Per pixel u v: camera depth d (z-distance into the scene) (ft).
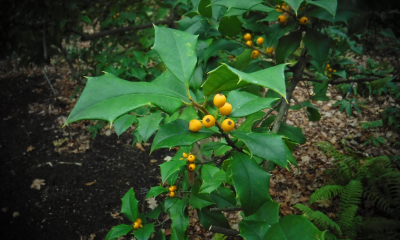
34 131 20.98
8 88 26.17
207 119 2.81
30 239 13.67
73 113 2.21
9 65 28.40
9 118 22.33
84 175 17.40
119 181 17.04
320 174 16.01
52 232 14.03
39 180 16.90
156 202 15.52
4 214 14.89
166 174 4.79
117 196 16.07
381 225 11.18
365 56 20.90
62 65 29.58
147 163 18.45
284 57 5.41
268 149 2.98
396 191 12.35
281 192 15.39
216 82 2.60
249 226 3.72
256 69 6.48
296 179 16.06
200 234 13.39
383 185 12.90
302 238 3.22
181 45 3.00
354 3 5.39
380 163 13.58
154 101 2.48
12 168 17.81
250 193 3.17
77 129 21.33
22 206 15.37
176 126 3.21
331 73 8.81
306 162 17.04
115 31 13.04
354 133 18.58
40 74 28.43
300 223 3.34
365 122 19.02
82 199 15.84
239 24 5.24
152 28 13.07
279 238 3.32
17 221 14.55
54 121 22.02
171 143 3.00
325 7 3.60
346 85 16.38
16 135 20.59
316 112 7.96
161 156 19.04
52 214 14.97
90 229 14.21
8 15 9.80
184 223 6.25
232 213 14.19
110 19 13.14
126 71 10.78
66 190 16.37
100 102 2.29
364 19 5.45
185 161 5.03
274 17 5.05
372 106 20.38
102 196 16.05
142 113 7.29
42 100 24.50
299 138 7.10
